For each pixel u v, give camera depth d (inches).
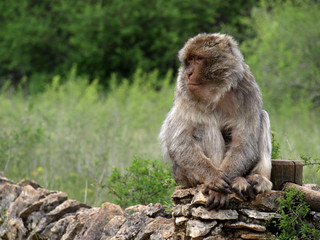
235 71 512.1
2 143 997.8
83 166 971.9
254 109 510.0
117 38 2447.1
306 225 433.4
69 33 2640.3
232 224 430.9
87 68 2556.6
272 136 633.6
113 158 981.8
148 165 726.5
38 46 2583.7
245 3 2402.8
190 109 519.8
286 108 1392.7
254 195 437.4
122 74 2600.9
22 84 2591.0
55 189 864.9
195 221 435.8
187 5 2375.7
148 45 2549.2
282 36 1628.9
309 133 1151.0
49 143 1071.6
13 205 670.5
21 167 995.9
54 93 1695.4
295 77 1590.8
